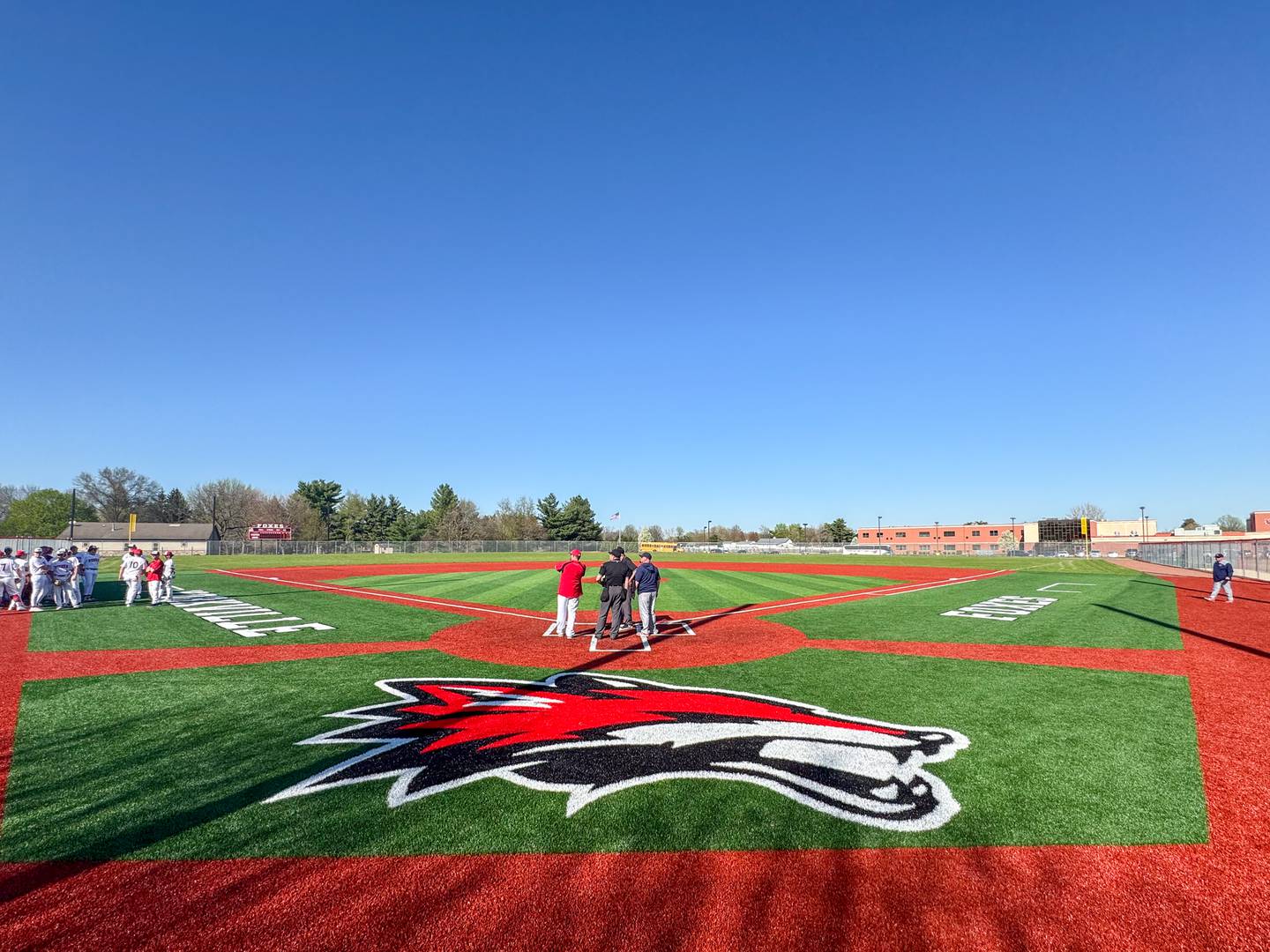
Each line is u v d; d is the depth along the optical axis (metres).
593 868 4.54
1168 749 7.00
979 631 15.30
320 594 24.02
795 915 4.02
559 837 4.98
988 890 4.30
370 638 14.21
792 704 8.77
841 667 11.19
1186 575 39.00
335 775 6.21
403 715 8.27
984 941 3.78
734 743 7.14
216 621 16.95
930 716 8.23
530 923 3.92
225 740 7.30
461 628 15.71
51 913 4.01
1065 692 9.47
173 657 12.14
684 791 5.84
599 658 11.96
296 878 4.41
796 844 4.89
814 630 15.39
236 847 4.83
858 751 6.90
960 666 11.34
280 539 93.00
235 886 4.32
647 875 4.45
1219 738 7.39
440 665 11.41
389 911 4.04
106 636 14.55
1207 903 4.18
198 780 6.11
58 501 98.06
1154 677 10.45
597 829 5.10
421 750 6.92
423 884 4.34
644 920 3.95
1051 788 5.95
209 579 32.31
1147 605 21.28
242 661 11.73
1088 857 4.74
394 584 28.33
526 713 8.34
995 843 4.93
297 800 5.65
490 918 3.96
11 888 4.31
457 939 3.76
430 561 55.41
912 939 3.79
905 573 39.44
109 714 8.34
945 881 4.40
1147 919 4.00
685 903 4.14
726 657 12.12
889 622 16.75
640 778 6.12
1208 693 9.44
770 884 4.35
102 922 3.92
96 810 5.46
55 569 19.25
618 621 13.74
